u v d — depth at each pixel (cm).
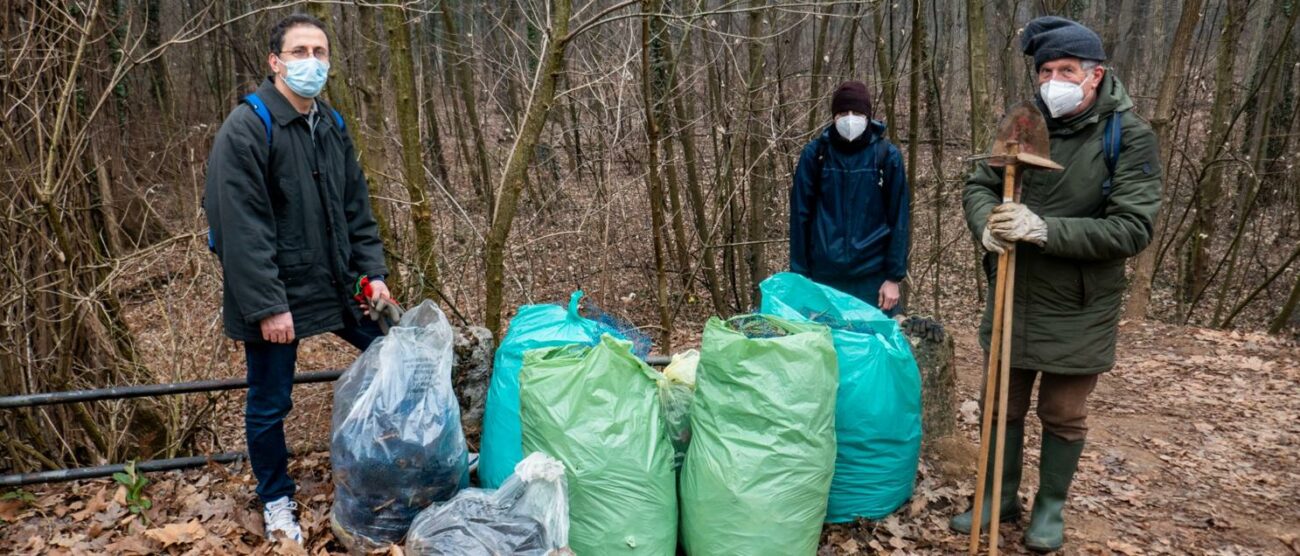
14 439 357
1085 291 280
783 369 277
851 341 315
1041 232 262
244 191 264
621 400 279
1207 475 399
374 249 317
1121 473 395
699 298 892
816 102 774
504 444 302
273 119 274
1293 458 424
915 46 740
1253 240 1406
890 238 422
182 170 812
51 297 381
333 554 287
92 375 396
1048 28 285
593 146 739
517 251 749
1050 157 282
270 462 297
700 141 949
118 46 483
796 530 276
